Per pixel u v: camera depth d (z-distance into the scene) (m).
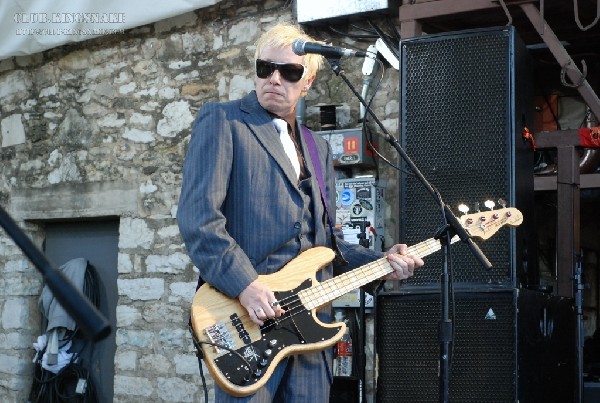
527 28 5.10
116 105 6.48
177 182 6.18
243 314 2.98
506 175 4.09
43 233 6.94
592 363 5.27
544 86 5.52
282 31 3.27
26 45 6.52
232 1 6.04
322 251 3.17
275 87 3.20
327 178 3.38
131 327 6.23
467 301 3.95
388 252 3.34
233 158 3.12
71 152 6.66
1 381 6.86
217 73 6.09
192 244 3.00
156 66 6.33
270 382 3.00
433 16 4.69
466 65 4.22
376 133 5.41
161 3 6.00
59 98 6.75
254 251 3.07
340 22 5.56
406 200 4.25
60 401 6.55
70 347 6.57
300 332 3.01
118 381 6.23
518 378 3.82
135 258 6.27
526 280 4.20
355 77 5.54
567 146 4.75
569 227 4.71
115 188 6.42
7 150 6.98
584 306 6.05
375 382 4.14
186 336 6.01
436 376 4.02
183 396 5.97
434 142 4.24
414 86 4.31
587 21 4.98
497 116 4.14
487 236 3.59
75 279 6.49
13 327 6.84
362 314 4.49
